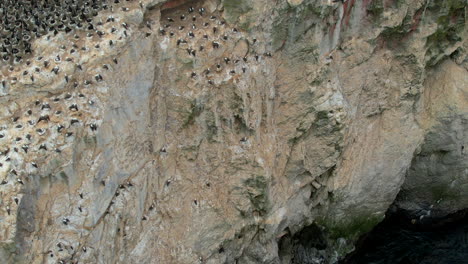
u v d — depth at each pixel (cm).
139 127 2067
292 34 2286
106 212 1966
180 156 2216
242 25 2194
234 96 2183
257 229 2377
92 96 1903
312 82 2369
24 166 1750
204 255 2222
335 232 2716
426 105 2802
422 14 2534
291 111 2397
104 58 1947
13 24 1995
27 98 1880
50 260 1791
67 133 1827
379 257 2766
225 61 2172
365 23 2522
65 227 1833
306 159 2486
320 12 2256
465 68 2870
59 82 1888
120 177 2009
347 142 2569
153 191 2150
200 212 2219
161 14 2161
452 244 2844
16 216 1702
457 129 2814
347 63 2531
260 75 2238
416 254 2783
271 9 2203
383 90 2662
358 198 2667
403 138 2708
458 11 2625
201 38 2153
